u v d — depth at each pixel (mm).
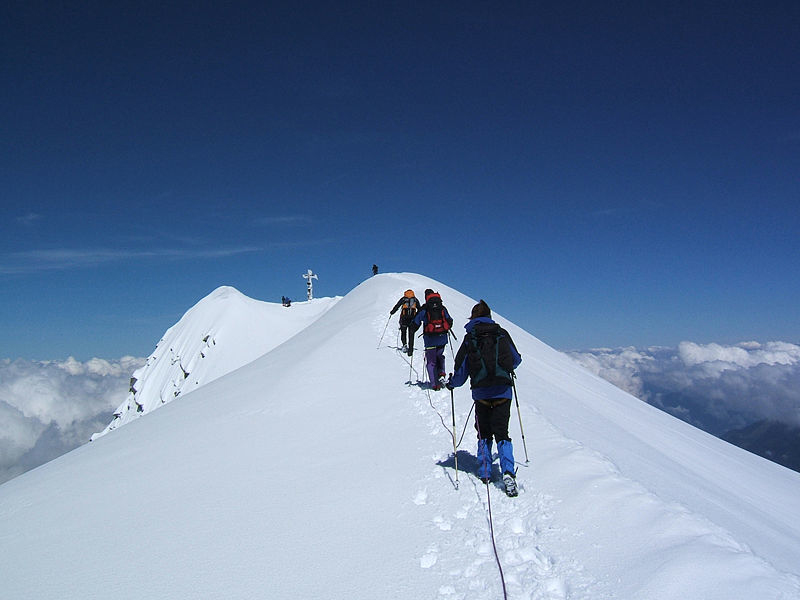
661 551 4371
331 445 9055
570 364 28078
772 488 14672
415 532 5645
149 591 5016
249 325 87750
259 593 4758
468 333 6926
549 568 4551
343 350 16641
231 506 6863
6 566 5934
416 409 10641
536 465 7000
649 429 17000
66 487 8766
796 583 3727
